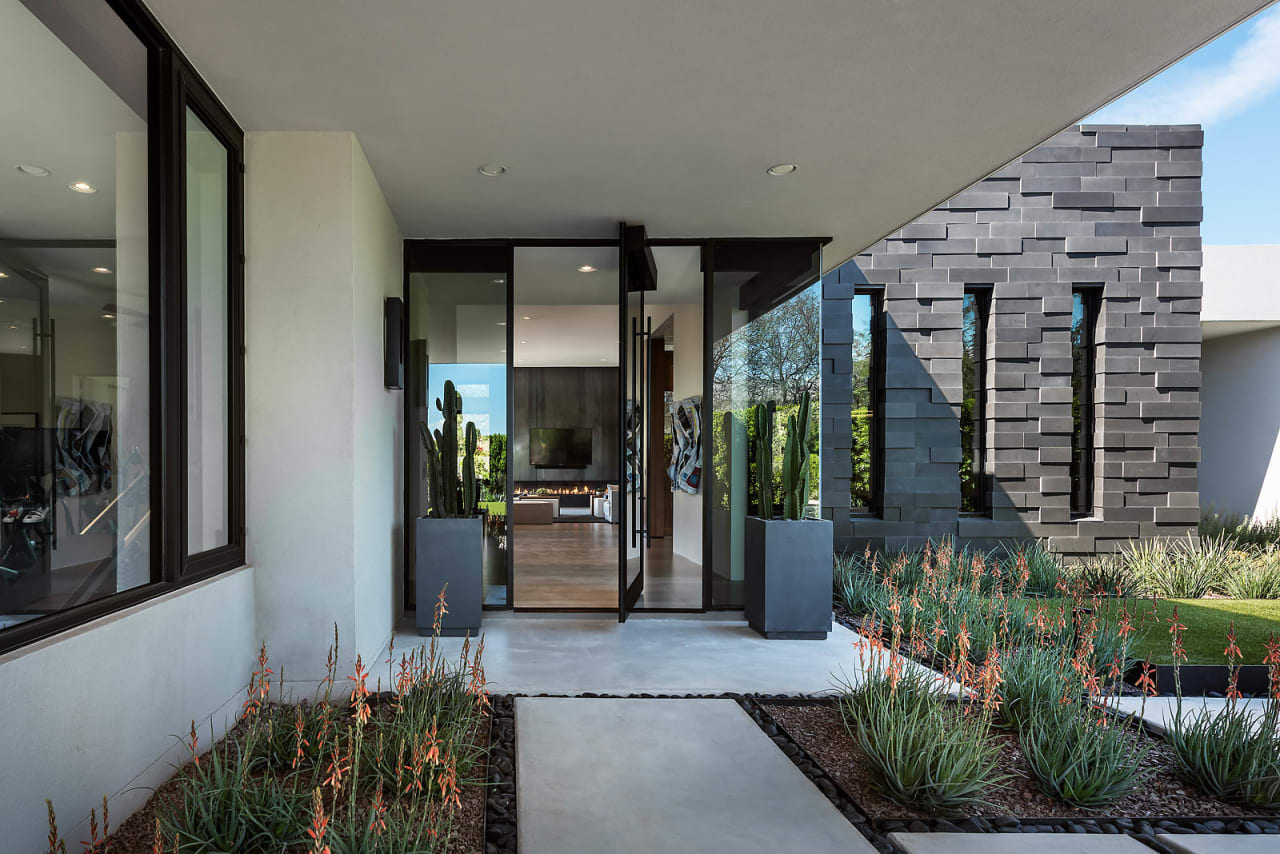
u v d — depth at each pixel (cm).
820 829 218
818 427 501
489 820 220
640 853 203
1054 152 735
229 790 203
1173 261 739
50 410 215
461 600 448
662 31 263
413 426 502
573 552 838
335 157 345
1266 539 761
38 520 203
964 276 723
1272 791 234
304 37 264
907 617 451
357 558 348
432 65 285
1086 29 265
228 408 329
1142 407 740
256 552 340
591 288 632
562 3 245
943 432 711
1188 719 303
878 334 731
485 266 509
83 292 235
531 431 1505
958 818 226
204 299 304
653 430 927
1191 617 480
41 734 180
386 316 421
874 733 255
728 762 264
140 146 257
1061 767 244
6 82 230
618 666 388
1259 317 808
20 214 227
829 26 262
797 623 449
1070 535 723
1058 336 728
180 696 256
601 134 349
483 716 307
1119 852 205
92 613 215
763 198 436
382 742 237
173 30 260
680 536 752
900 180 408
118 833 208
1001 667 312
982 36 269
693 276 534
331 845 179
